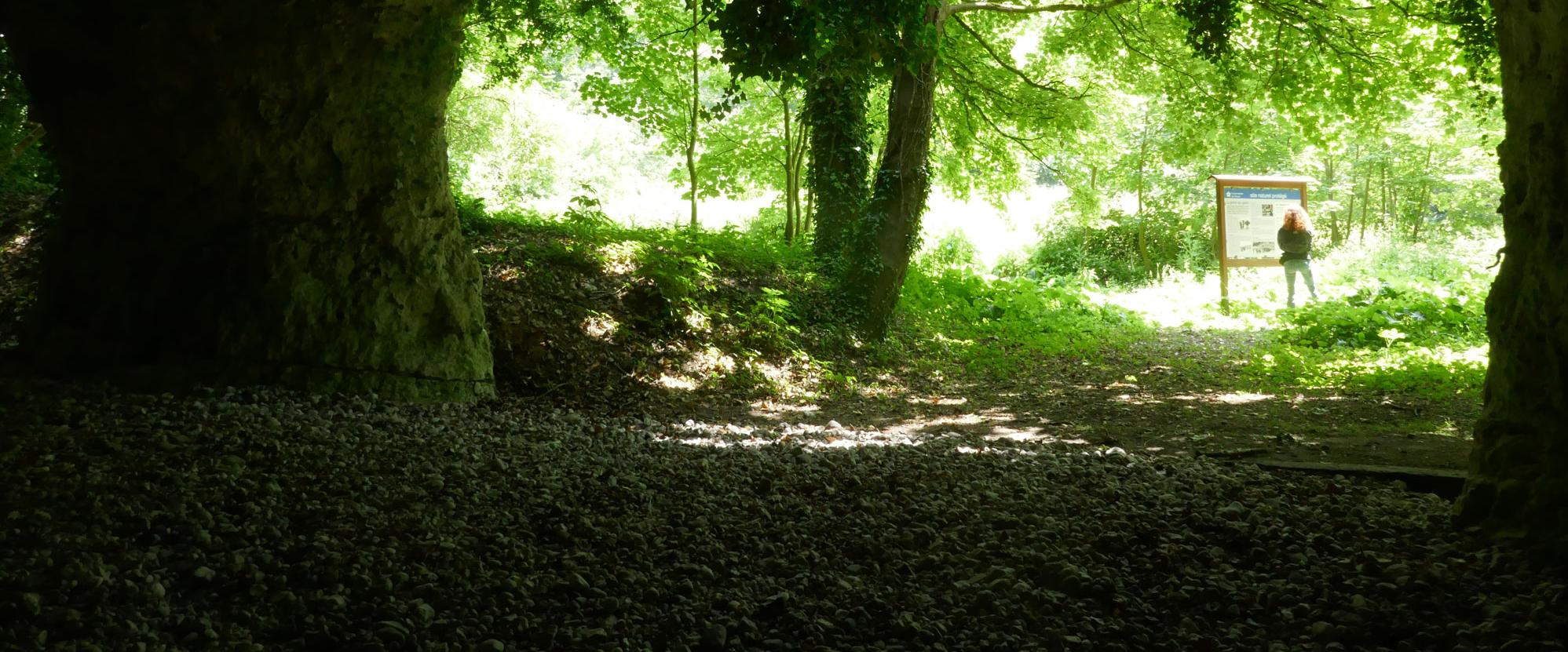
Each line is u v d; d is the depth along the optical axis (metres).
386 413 7.46
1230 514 5.46
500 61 15.46
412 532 4.56
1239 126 16.03
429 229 8.64
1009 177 19.75
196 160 7.62
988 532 5.16
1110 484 6.35
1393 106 15.20
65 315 7.76
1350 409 9.84
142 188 7.71
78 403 6.42
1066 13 16.80
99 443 5.44
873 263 13.84
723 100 8.23
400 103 8.23
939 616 3.94
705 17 8.12
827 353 12.77
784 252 15.95
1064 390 11.56
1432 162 25.48
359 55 7.82
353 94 7.92
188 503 4.60
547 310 10.99
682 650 3.49
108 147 7.62
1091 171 22.97
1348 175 27.97
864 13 8.11
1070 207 24.98
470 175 25.03
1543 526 4.50
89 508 4.42
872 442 8.38
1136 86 17.30
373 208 8.22
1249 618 3.96
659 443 7.65
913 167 13.98
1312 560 4.64
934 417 10.07
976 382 12.26
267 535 4.34
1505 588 4.11
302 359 7.82
